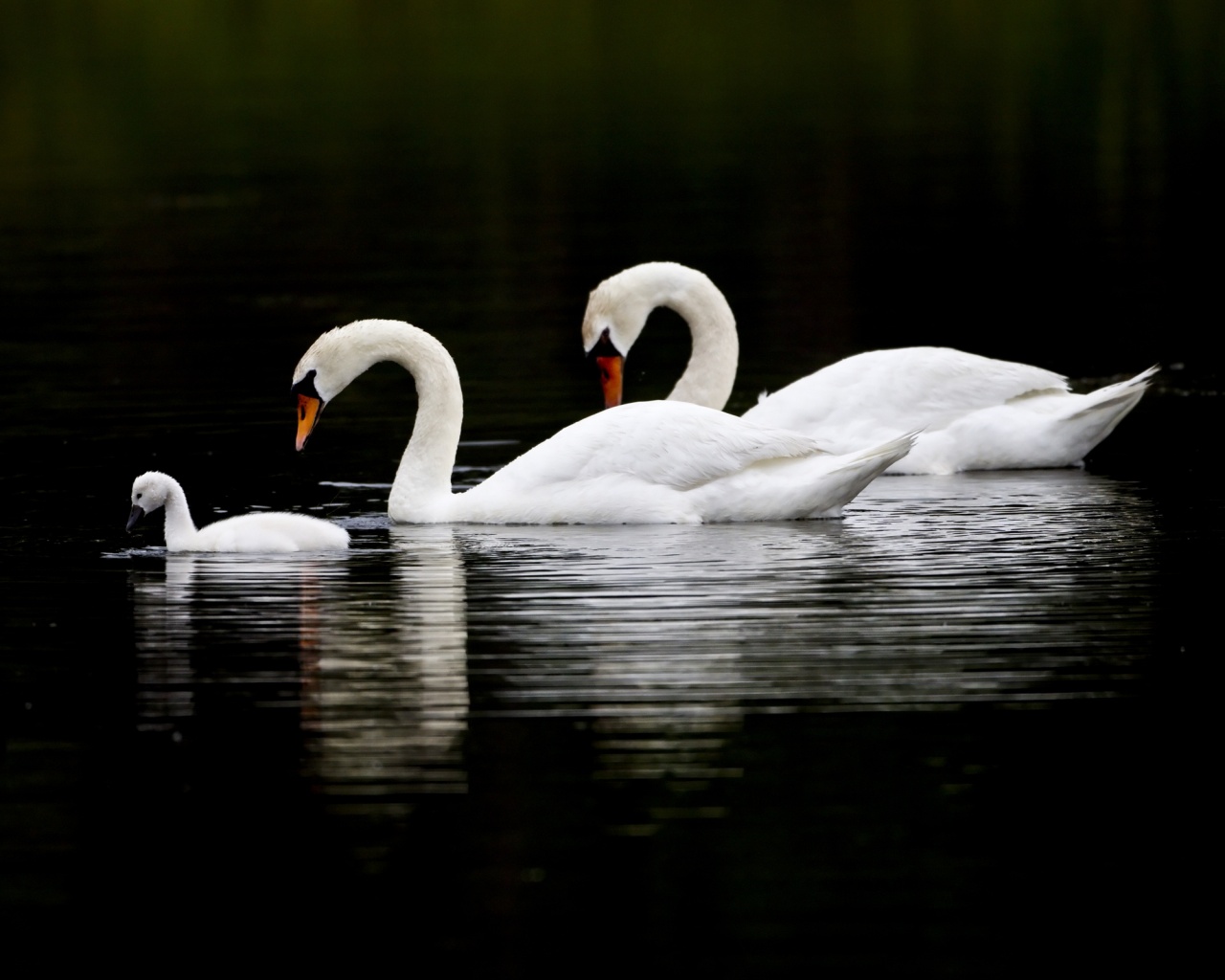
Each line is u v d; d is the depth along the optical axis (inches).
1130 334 1027.3
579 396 915.4
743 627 524.4
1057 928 362.3
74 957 361.1
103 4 2501.2
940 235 1343.5
